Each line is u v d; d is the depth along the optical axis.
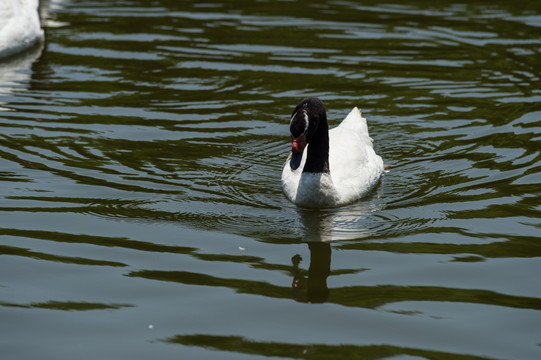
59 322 9.72
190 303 10.16
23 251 11.46
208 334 9.48
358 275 10.92
